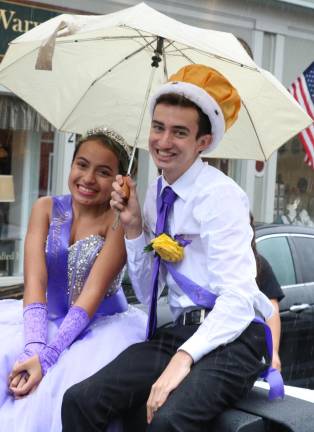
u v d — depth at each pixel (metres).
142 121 3.16
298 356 5.39
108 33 3.04
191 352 2.22
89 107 3.37
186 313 2.47
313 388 5.44
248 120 3.07
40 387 2.48
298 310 5.38
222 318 2.25
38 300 2.74
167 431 2.09
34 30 2.90
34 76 3.25
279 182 11.55
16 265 9.16
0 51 8.60
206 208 2.39
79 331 2.65
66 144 9.22
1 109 8.88
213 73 2.48
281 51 11.42
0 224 9.03
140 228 2.64
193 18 10.31
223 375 2.23
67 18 2.56
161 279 2.61
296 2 11.14
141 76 3.29
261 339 2.38
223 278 2.31
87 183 2.81
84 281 2.84
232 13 10.71
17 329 2.79
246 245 2.37
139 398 2.34
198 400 2.16
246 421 2.20
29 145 9.14
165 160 2.46
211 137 2.52
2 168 8.97
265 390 2.54
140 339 2.74
